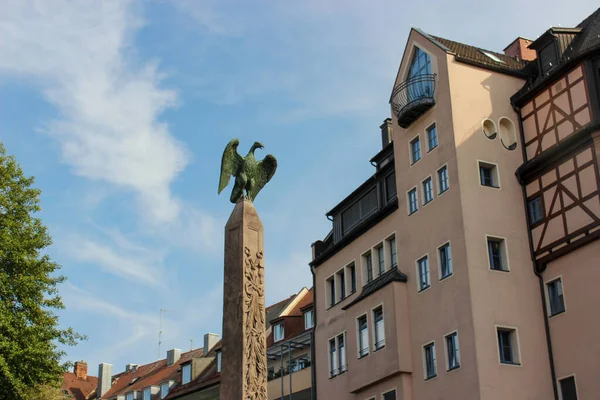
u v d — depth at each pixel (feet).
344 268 131.03
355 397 118.83
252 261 74.69
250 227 75.87
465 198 104.32
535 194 105.09
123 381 227.20
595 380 92.53
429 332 106.22
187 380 184.55
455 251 103.76
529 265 103.45
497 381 96.43
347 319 121.39
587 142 97.55
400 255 115.55
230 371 70.85
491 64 113.19
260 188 79.41
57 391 146.92
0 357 98.37
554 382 97.76
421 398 105.60
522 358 98.32
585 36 106.93
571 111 102.01
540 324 100.83
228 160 78.69
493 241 104.27
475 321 98.58
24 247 106.63
